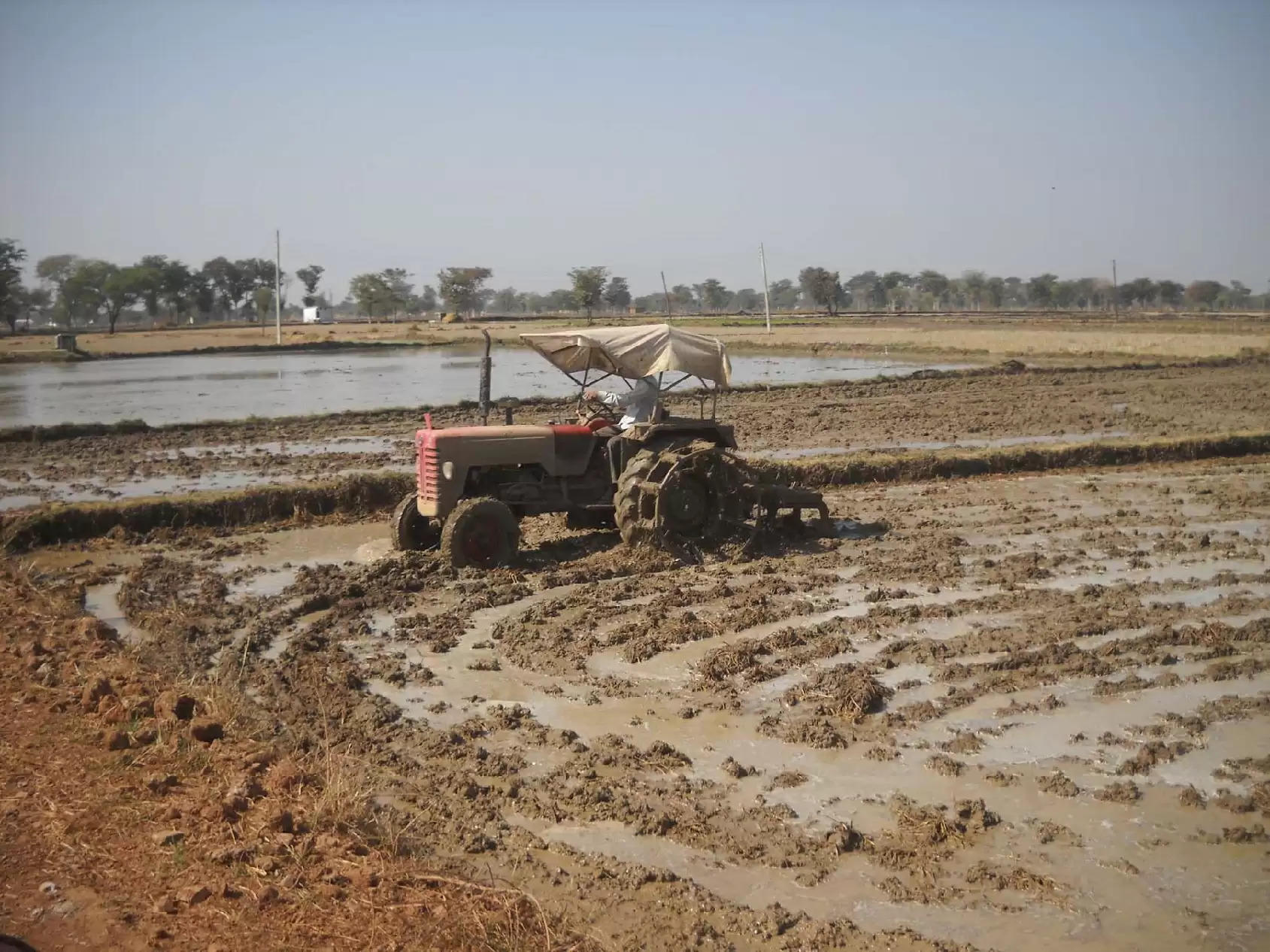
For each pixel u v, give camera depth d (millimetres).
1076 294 143125
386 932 4629
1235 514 13648
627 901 5250
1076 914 5172
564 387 31406
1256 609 9680
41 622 9039
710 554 11359
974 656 8555
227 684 7730
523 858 5617
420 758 6793
